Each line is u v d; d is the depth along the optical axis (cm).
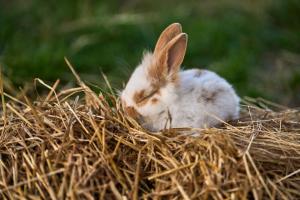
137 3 1095
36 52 912
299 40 1022
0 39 978
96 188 525
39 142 559
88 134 561
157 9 1087
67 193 521
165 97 609
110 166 535
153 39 988
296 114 664
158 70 615
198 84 624
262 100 743
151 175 537
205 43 973
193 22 1023
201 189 517
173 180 523
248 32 1016
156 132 588
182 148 539
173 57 614
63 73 877
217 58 957
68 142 550
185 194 514
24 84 847
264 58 986
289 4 1069
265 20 1058
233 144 531
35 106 610
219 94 623
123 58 939
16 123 589
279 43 1015
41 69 868
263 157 536
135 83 619
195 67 938
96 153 545
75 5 1058
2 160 557
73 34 1001
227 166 520
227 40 991
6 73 852
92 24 1012
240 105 677
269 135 576
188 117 612
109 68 916
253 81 921
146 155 547
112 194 525
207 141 538
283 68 962
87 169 532
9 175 544
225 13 1073
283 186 523
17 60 873
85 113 584
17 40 977
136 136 563
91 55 947
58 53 911
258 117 652
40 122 573
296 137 585
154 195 521
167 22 1025
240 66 920
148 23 1022
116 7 1080
